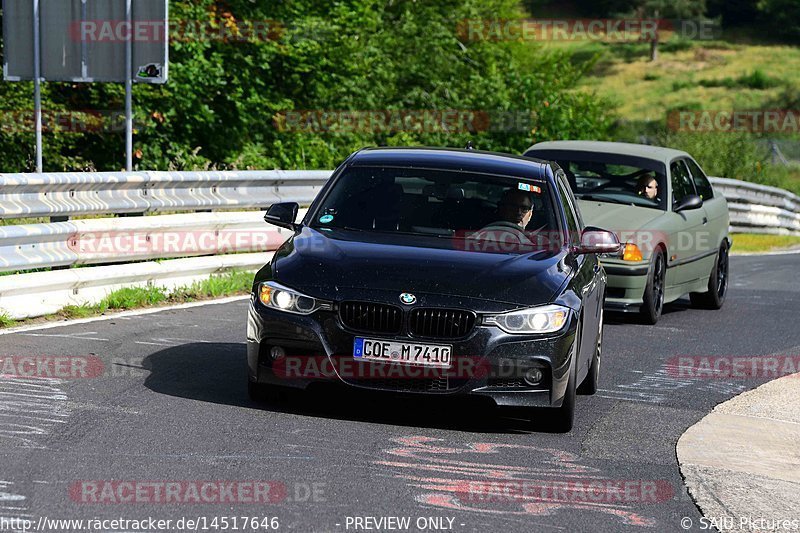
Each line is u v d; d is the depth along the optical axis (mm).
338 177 26844
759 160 118750
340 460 19781
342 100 86312
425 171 26750
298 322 22281
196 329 32188
